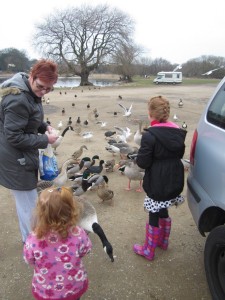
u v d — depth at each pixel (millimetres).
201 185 1571
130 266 1706
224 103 1528
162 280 1602
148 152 1546
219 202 1396
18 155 1534
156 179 1582
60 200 1087
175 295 1506
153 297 1494
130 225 2129
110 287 1558
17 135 1446
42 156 2006
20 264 1728
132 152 3398
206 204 1497
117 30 20641
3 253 1820
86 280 1221
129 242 1924
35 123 1547
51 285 1139
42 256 1107
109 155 3785
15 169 1550
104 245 1467
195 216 1614
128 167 2660
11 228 2076
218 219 1564
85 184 2480
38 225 1101
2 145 1520
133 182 2879
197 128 1690
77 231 1142
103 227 2098
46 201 1085
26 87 1459
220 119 1508
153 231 1688
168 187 1585
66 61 20703
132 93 13141
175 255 1791
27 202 1643
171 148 1553
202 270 1673
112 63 21531
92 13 20344
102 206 2402
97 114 6793
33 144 1505
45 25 21969
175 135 1564
